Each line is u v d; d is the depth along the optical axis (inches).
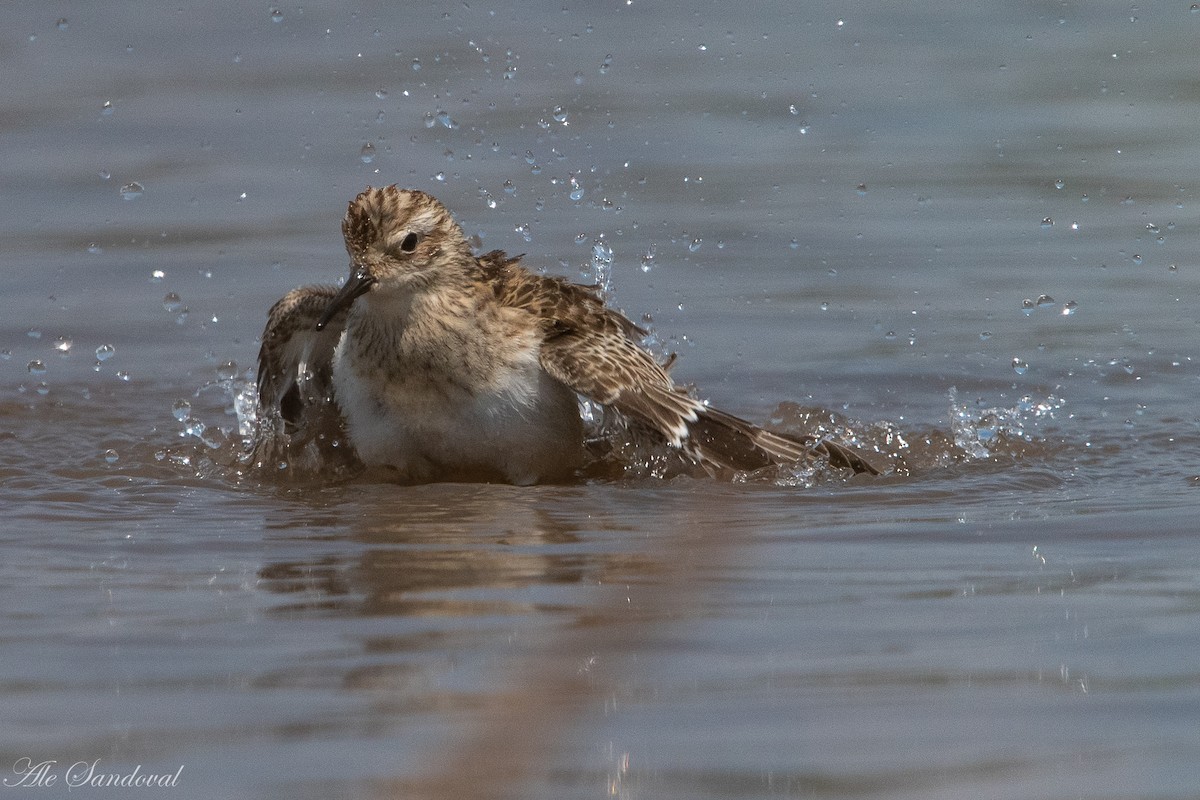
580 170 910.4
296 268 776.9
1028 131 986.7
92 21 1226.6
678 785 254.7
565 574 381.7
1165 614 344.2
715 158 938.1
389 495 489.1
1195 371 639.1
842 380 635.5
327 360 546.6
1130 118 1007.6
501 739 165.8
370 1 1299.2
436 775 163.6
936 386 627.5
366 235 498.6
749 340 681.6
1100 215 842.2
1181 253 785.6
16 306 729.6
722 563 286.7
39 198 879.1
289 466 527.5
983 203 864.3
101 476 515.8
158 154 949.8
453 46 1159.6
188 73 1103.0
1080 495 476.7
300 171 916.6
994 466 522.6
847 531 430.9
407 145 950.4
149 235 826.2
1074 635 330.6
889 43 1188.5
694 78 1093.1
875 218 842.2
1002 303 722.8
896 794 250.8
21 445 554.3
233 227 836.0
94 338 692.7
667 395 511.2
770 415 594.2
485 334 505.4
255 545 421.1
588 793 252.2
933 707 288.8
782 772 259.0
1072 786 253.1
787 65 1127.0
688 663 313.7
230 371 647.1
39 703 297.0
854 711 287.1
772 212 848.3
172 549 417.7
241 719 285.4
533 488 499.8
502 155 932.6
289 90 1060.5
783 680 303.3
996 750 267.9
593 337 517.0
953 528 432.8
